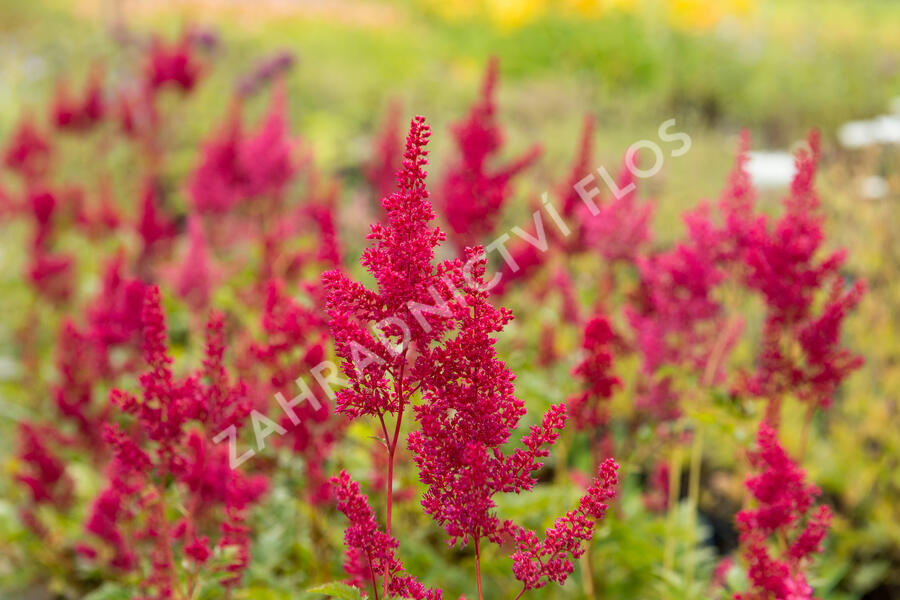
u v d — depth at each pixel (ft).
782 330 6.48
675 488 7.20
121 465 5.78
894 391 9.04
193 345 8.91
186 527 6.45
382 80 25.21
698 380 7.02
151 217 10.77
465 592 6.88
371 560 5.10
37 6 30.19
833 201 9.92
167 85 14.98
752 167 15.19
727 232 6.77
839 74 23.90
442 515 5.08
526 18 29.04
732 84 24.21
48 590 8.21
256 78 19.77
